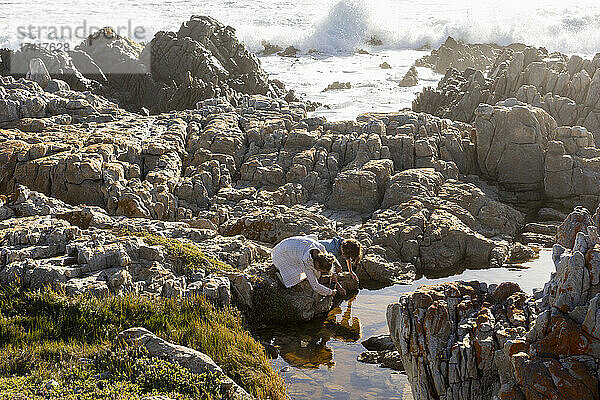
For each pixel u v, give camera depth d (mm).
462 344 6824
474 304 7344
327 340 9172
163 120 17203
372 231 12477
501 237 13188
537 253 12734
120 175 13352
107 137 14797
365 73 35312
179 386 7090
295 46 45219
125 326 8398
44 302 8562
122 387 6879
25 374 7191
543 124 16000
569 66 20656
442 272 11875
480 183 15844
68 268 9125
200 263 10062
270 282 10023
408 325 7133
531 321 6828
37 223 10617
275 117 17312
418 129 16391
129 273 9398
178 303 9023
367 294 10828
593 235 6980
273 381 7734
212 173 14445
